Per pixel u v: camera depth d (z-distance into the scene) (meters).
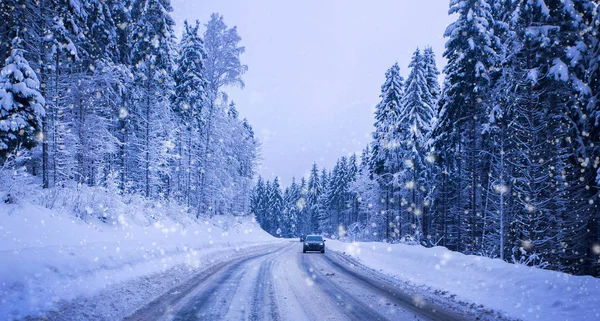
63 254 7.40
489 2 23.34
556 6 15.70
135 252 10.36
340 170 77.12
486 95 20.59
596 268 14.48
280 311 6.23
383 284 10.05
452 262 11.34
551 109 15.81
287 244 39.47
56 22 15.70
